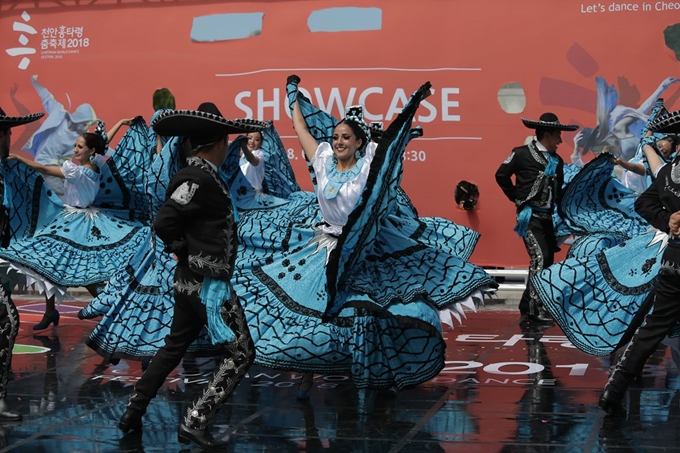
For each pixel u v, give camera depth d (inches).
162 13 482.9
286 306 233.3
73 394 242.1
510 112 450.6
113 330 261.1
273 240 250.8
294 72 470.0
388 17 460.1
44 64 494.0
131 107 486.9
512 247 451.5
